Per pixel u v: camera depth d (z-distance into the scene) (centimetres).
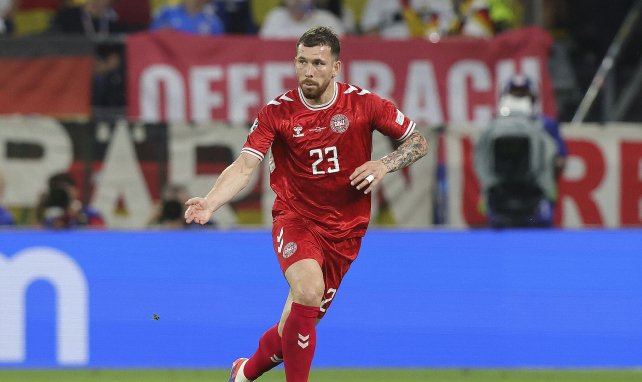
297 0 3881
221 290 2895
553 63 4194
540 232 2972
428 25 4091
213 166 3222
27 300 2856
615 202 3388
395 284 2927
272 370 2928
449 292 2941
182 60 3609
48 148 3150
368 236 2928
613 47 4294
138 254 2886
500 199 3183
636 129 3391
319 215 1917
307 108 1883
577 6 4634
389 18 4106
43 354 2856
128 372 2844
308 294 1823
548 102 3756
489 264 2953
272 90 3644
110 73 3612
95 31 3969
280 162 1931
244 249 2908
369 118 1898
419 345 2927
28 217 3141
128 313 2877
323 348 2900
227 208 3181
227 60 3628
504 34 3769
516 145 3161
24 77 3544
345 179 1903
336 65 1862
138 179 3183
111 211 3172
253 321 2895
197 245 2898
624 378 2856
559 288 2962
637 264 2980
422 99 3712
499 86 3744
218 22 4034
